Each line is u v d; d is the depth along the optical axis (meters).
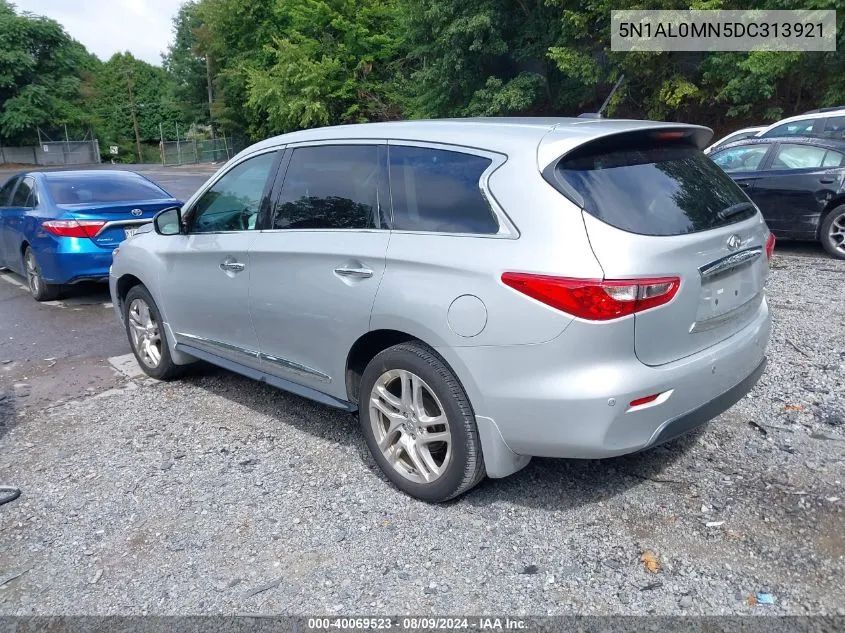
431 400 3.41
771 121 19.42
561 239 2.88
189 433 4.47
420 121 3.73
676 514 3.31
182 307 4.86
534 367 2.93
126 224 8.05
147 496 3.69
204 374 5.59
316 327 3.79
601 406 2.85
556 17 20.91
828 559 2.93
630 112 21.97
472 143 3.31
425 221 3.35
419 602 2.79
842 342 5.59
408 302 3.26
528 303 2.90
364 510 3.47
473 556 3.07
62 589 2.97
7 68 56.00
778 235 9.38
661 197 3.12
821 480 3.53
